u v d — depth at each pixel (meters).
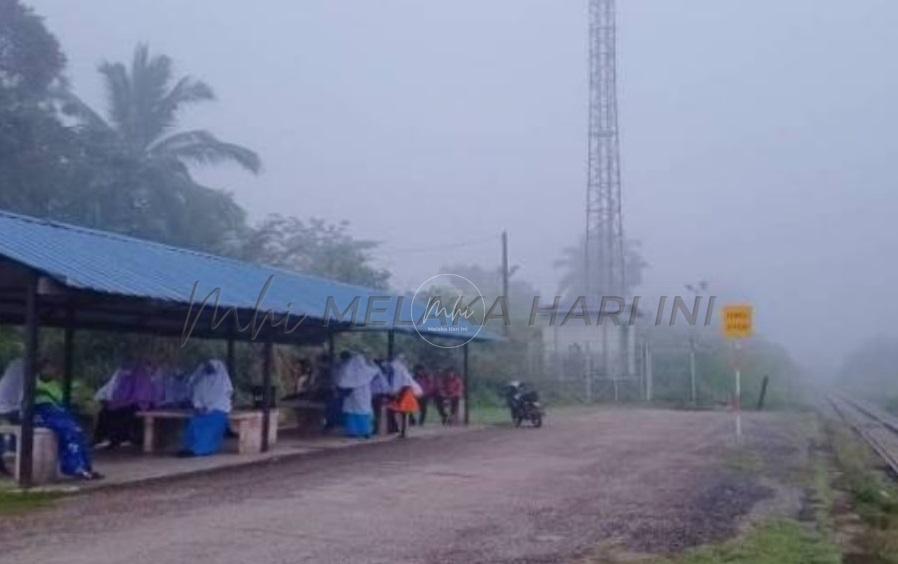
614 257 55.12
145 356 24.25
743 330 23.34
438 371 32.28
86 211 34.03
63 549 10.02
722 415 35.84
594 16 55.94
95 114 37.28
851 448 23.92
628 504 13.70
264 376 19.31
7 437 14.84
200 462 17.17
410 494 14.16
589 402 44.22
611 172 55.56
